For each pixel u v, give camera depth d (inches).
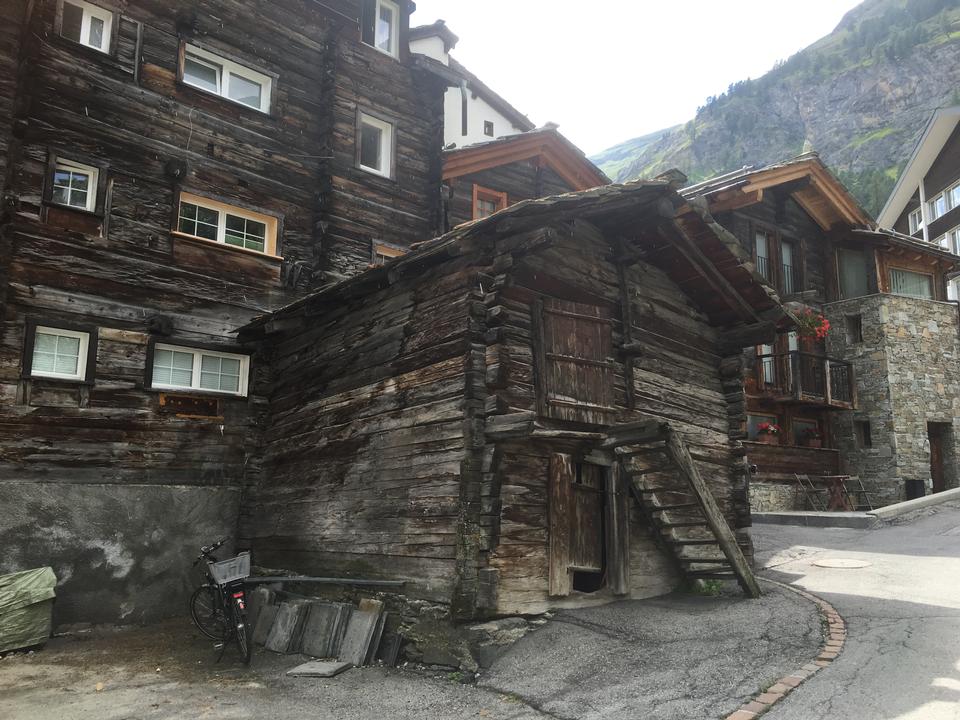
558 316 296.5
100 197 378.6
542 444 286.7
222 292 414.3
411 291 312.0
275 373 402.0
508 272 269.7
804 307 743.7
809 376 737.0
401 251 500.4
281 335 399.2
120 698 233.5
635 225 327.0
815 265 789.2
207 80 438.0
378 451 308.0
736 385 383.2
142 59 403.5
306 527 343.6
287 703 226.2
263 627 313.1
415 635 264.8
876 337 760.3
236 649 300.5
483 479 260.8
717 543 304.0
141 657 289.0
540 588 275.7
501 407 264.4
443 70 532.7
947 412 773.9
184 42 422.3
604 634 255.8
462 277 285.7
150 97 403.9
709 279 361.7
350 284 316.8
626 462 319.0
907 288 805.2
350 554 311.1
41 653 296.5
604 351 310.8
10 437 338.3
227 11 443.8
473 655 243.6
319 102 482.9
